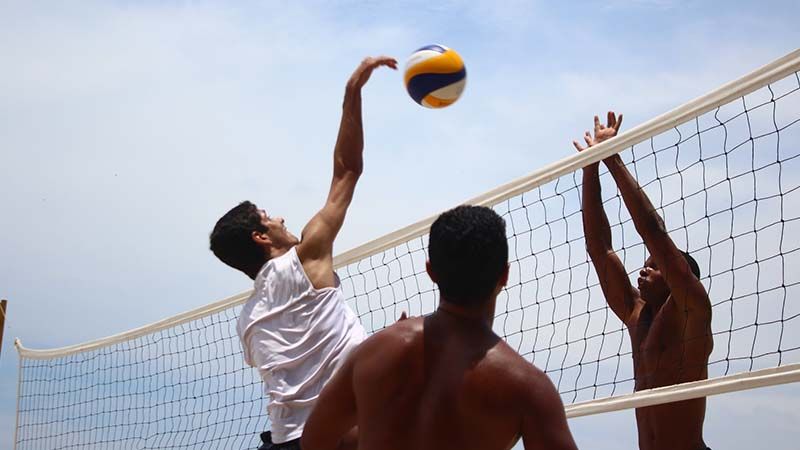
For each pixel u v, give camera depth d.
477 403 2.61
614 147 4.94
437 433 2.63
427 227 5.58
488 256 2.72
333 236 4.17
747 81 4.61
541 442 2.56
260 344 4.02
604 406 4.66
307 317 4.00
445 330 2.75
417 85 4.31
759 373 4.16
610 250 5.14
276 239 4.29
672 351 4.63
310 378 3.93
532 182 5.26
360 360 2.81
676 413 4.56
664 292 4.83
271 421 4.02
